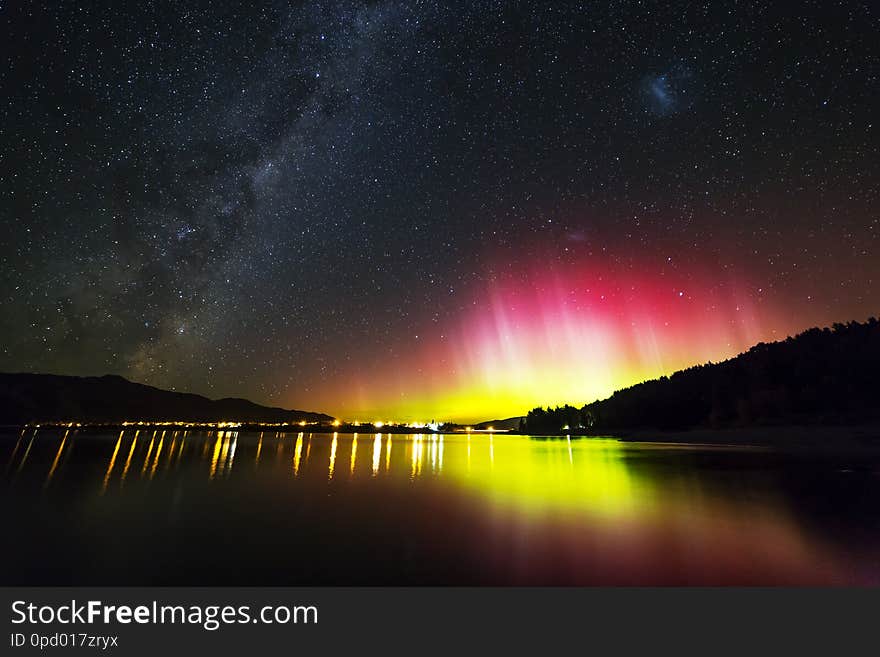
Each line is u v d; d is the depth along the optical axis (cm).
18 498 1469
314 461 3122
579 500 1555
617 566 840
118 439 5872
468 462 3148
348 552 921
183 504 1418
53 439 5403
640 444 5688
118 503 1416
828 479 2097
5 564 836
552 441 7219
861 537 1042
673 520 1223
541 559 880
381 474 2359
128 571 807
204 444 5156
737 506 1438
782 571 812
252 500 1516
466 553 916
